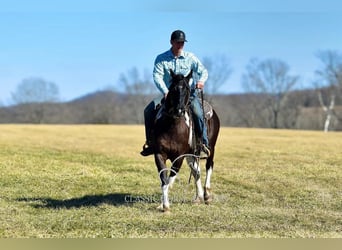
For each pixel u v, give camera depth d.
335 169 18.48
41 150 23.95
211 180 16.20
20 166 18.20
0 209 11.41
